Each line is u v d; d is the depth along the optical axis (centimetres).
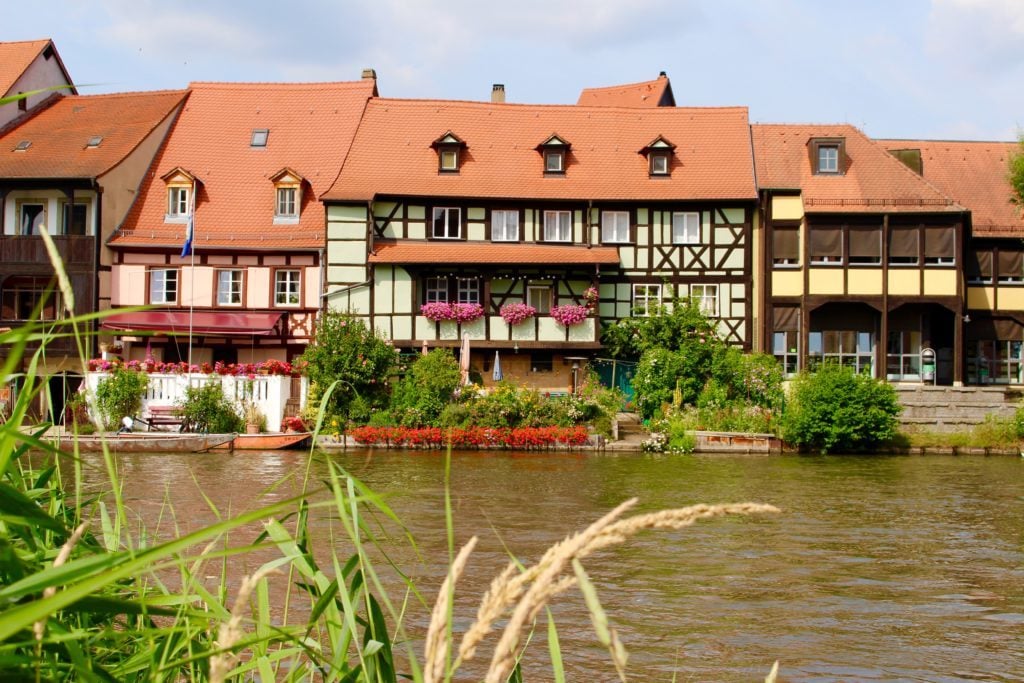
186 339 4000
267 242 4047
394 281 3916
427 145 4188
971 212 4112
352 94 4588
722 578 1250
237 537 1308
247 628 542
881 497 2058
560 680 301
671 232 4025
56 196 4031
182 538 196
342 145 4394
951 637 995
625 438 3269
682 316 3738
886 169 4034
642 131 4288
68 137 4259
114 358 3281
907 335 4006
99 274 3947
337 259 3944
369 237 3928
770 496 2052
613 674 855
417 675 242
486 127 4278
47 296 217
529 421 3247
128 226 4059
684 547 1470
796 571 1301
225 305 4038
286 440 3023
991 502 1991
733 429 3219
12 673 221
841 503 1966
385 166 4100
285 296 4047
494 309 3862
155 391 3200
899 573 1297
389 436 3142
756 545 1490
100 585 175
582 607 1092
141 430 3117
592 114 4356
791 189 3969
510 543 1425
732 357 3469
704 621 1040
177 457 2689
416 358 3512
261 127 4466
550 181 4084
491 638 948
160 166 4259
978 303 4134
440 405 3256
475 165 4116
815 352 4000
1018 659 922
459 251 3925
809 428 3112
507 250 3944
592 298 3841
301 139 4419
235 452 2905
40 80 4569
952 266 3894
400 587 1112
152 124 4303
